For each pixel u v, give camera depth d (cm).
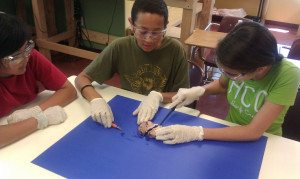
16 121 106
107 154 95
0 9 341
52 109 112
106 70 146
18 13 356
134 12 127
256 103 116
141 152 96
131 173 87
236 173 89
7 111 117
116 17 337
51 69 129
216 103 276
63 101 123
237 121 129
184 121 115
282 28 503
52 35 354
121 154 95
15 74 110
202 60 262
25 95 125
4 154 94
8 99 117
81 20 355
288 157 98
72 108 121
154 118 117
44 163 90
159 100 127
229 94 130
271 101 105
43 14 315
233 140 104
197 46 243
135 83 154
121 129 108
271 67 107
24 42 97
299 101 128
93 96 126
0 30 90
